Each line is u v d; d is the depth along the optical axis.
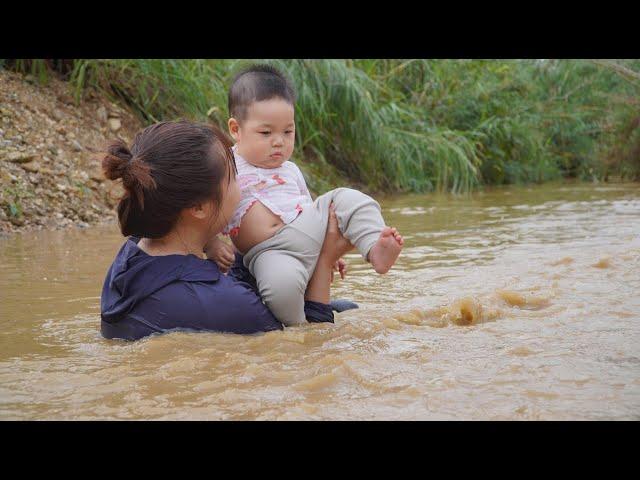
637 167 9.72
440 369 1.96
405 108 9.37
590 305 2.69
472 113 10.05
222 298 2.41
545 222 5.40
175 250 2.50
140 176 2.35
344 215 2.61
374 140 8.34
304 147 8.23
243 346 2.24
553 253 3.96
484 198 7.69
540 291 2.96
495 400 1.73
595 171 10.09
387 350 2.17
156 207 2.40
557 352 2.10
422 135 8.91
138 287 2.41
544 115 10.71
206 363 2.05
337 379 1.88
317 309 2.62
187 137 2.42
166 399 1.78
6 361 2.14
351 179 8.48
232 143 2.54
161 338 2.30
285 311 2.51
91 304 2.96
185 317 2.39
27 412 1.72
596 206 6.50
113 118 6.70
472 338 2.30
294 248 2.57
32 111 6.26
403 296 3.05
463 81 10.04
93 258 4.04
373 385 1.84
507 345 2.20
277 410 1.70
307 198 2.77
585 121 11.00
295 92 2.84
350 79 8.20
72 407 1.74
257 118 2.71
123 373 1.99
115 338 2.43
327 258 2.65
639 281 3.14
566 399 1.72
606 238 4.47
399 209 6.62
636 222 5.23
